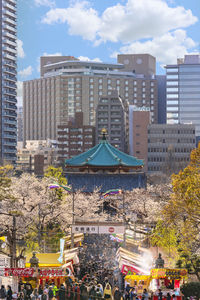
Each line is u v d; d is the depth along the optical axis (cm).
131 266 4566
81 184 11781
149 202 8881
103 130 13250
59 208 7644
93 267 5409
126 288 4128
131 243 6562
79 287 3956
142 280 4331
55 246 6962
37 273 4125
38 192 7688
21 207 6819
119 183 11819
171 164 18488
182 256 4812
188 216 4909
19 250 6594
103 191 11650
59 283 4453
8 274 4116
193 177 4719
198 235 5103
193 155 5109
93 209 8781
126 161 12631
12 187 7200
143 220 8475
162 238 5881
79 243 6625
